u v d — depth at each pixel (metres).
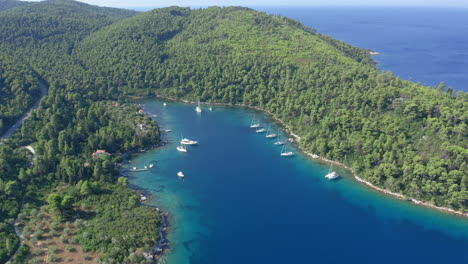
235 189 190.12
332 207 175.25
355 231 157.62
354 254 143.62
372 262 139.25
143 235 142.38
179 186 191.12
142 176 199.88
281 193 187.25
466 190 163.50
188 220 162.12
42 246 133.00
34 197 163.12
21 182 169.25
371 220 165.25
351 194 186.25
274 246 147.12
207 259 138.00
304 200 181.25
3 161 170.38
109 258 126.00
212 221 162.38
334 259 140.62
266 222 163.00
